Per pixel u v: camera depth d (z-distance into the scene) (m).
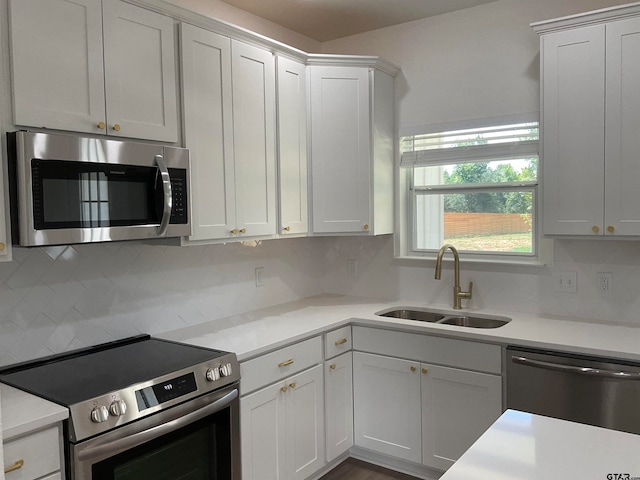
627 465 1.23
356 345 3.03
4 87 1.73
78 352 2.27
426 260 3.40
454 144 3.29
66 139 1.83
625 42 2.42
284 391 2.55
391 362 2.90
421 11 3.20
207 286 2.93
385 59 3.44
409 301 3.46
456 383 2.70
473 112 3.17
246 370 2.34
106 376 1.94
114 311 2.46
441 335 2.72
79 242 1.88
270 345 2.45
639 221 2.43
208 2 2.92
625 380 2.24
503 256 3.22
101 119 2.00
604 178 2.50
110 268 2.44
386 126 3.34
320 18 3.29
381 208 3.29
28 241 1.73
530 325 2.74
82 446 1.66
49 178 1.79
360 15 3.25
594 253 2.84
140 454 1.85
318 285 3.79
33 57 1.79
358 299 3.58
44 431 1.59
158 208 2.13
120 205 2.02
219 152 2.51
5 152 1.73
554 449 1.31
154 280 2.64
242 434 2.32
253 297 3.23
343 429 2.99
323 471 2.98
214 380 2.11
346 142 3.12
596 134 2.51
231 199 2.58
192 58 2.37
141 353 2.26
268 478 2.47
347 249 3.73
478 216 3.31
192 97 2.37
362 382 3.02
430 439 2.80
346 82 3.11
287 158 2.93
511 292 3.11
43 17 1.82
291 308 3.29
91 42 1.96
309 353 2.72
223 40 2.52
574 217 2.59
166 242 2.40
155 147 2.14
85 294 2.34
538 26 2.62
